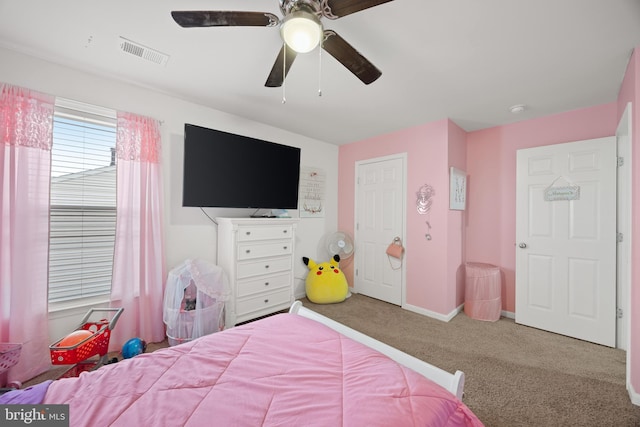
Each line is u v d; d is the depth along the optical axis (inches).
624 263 88.7
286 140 133.0
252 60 73.1
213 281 88.5
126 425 29.1
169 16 56.9
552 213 102.9
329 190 156.9
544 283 104.3
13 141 66.0
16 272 65.8
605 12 52.9
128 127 84.0
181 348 45.8
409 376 38.4
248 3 53.6
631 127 66.2
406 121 118.0
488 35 60.9
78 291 80.4
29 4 53.1
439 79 81.0
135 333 85.4
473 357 83.3
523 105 98.7
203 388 35.5
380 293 138.6
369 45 65.1
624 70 74.2
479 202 127.3
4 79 67.8
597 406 61.9
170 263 96.6
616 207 90.7
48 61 73.4
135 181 85.3
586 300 95.3
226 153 100.7
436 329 103.6
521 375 73.9
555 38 61.4
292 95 93.5
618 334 90.1
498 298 114.1
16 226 65.9
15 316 65.4
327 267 136.8
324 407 31.8
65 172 77.9
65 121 77.5
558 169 101.9
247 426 29.1
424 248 120.0
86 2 52.7
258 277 104.3
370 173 144.3
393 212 133.3
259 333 51.0
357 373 38.7
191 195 92.7
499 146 121.5
